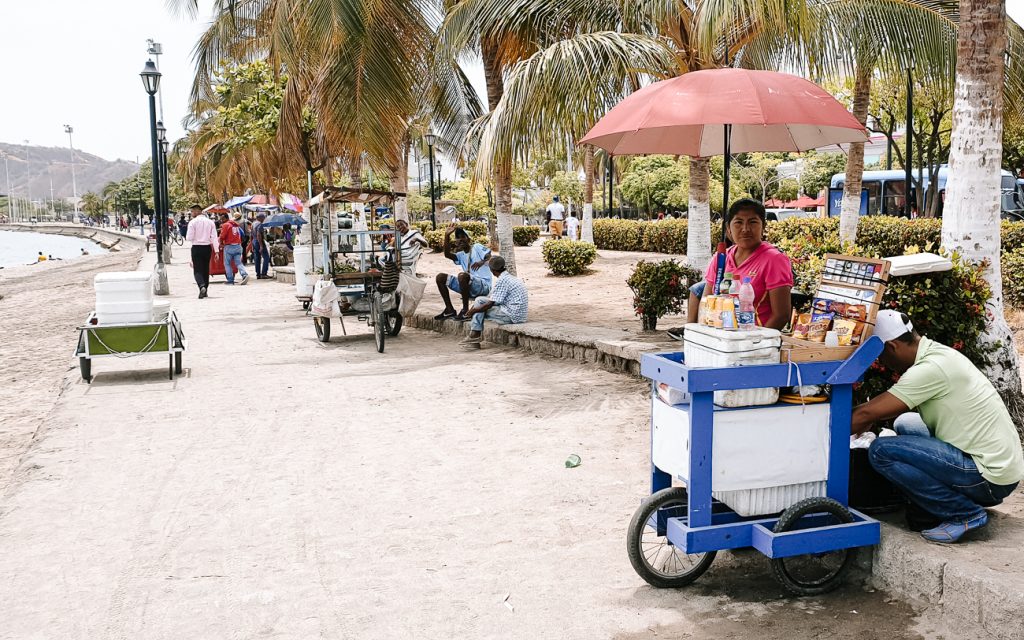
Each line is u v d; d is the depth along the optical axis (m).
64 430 7.27
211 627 3.76
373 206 12.54
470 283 12.18
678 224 23.17
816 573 4.13
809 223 18.81
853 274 4.09
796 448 3.87
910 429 4.21
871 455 4.02
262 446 6.69
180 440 6.91
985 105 5.34
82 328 9.21
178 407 8.09
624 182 52.91
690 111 4.70
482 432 6.91
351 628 3.73
